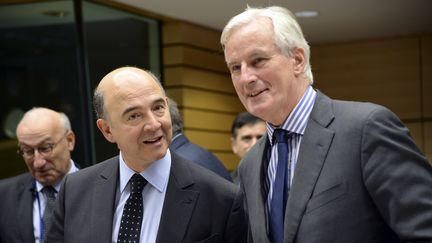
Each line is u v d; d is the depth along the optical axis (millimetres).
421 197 1667
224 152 6773
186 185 1962
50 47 5461
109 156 5168
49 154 3000
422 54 7219
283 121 1934
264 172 2033
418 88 7227
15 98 5688
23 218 2949
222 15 5934
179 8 5633
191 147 2969
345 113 1854
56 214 2080
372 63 7426
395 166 1702
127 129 1854
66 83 5477
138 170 1954
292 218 1810
